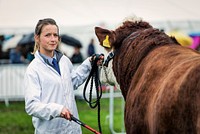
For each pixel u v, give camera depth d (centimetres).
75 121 534
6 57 1881
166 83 410
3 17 2084
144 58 489
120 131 1131
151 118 423
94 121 1263
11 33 1912
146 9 2136
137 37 511
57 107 530
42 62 564
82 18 2080
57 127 566
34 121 575
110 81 571
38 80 557
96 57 586
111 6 2138
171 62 446
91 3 2145
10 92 1759
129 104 479
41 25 564
